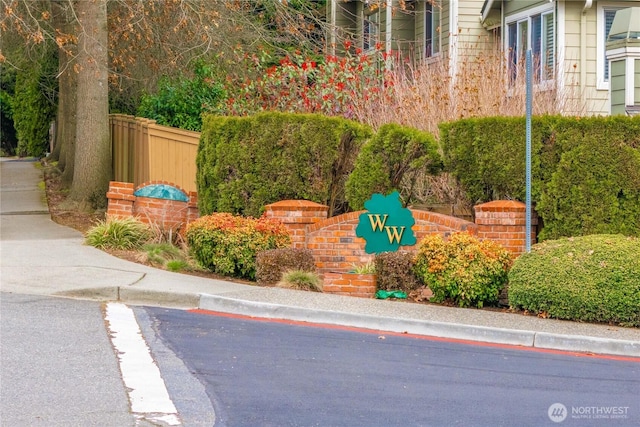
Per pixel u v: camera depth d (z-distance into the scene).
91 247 14.94
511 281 11.66
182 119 21.28
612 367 9.57
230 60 20.14
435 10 24.88
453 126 13.93
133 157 20.53
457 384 8.65
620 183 12.95
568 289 11.18
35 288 12.22
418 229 13.64
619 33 16.27
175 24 19.67
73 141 23.59
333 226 13.91
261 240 13.31
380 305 11.72
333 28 20.52
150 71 23.30
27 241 15.50
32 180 25.34
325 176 14.67
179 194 16.19
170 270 13.52
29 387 8.05
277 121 14.66
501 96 16.14
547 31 20.59
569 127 13.14
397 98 16.81
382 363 9.32
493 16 22.91
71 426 7.07
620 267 11.17
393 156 14.26
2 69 38.53
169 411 7.52
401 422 7.45
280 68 18.39
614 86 16.41
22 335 9.88
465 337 10.67
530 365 9.51
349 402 7.95
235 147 14.84
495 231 13.37
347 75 17.59
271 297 11.83
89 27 19.02
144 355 9.27
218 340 10.03
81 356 9.13
